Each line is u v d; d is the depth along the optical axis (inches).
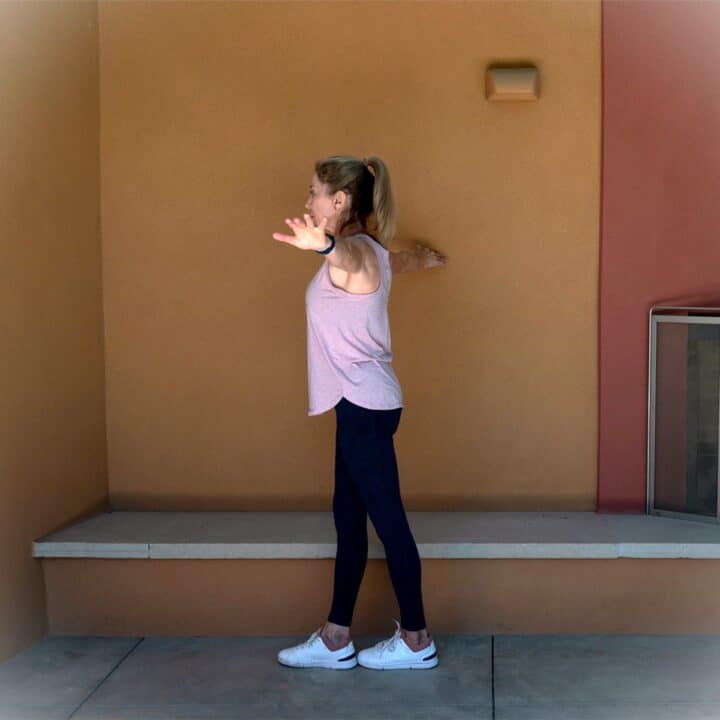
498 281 169.3
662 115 164.2
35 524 153.6
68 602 156.3
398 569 140.7
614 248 166.6
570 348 169.6
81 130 165.9
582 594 152.6
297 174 170.4
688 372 163.2
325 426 173.9
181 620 156.0
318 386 140.6
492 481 172.1
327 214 138.7
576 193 167.3
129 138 172.1
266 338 173.3
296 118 169.8
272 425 174.2
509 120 167.0
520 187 167.8
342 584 144.0
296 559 153.6
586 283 168.6
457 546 151.0
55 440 159.0
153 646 152.3
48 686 138.7
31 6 150.1
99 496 174.1
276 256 171.9
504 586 153.0
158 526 164.1
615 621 152.6
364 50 168.1
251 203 171.6
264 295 172.7
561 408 170.4
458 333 170.2
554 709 130.3
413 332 170.6
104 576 155.7
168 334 174.4
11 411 146.2
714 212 164.6
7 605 145.6
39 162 152.9
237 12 169.3
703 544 149.2
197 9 169.9
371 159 139.3
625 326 167.5
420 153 168.2
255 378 173.9
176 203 172.4
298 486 175.0
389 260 157.6
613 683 137.2
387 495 139.5
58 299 159.6
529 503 171.8
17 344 147.5
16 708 132.0
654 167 165.0
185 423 175.2
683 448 164.2
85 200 167.9
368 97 168.4
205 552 153.2
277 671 143.5
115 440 176.1
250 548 152.8
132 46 171.0
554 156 167.2
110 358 175.5
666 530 157.5
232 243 172.2
